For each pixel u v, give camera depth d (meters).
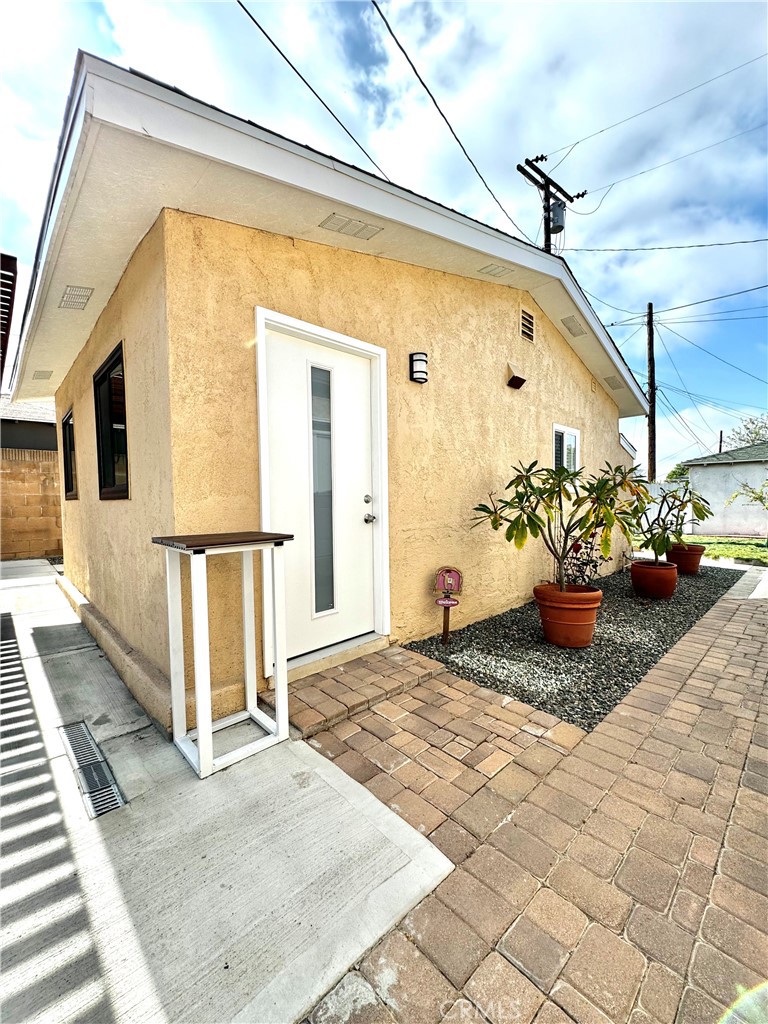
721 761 2.26
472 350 4.41
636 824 1.82
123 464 3.56
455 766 2.19
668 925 1.39
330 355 3.28
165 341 2.42
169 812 1.87
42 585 6.98
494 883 1.54
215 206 2.46
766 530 14.77
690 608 5.38
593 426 7.18
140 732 2.51
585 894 1.50
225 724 2.49
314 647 3.26
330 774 2.12
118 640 3.54
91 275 3.08
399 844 1.71
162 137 1.93
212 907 1.45
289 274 2.91
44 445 10.12
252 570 2.59
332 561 3.37
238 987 1.21
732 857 1.66
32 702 2.90
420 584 3.96
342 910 1.43
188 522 2.47
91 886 1.52
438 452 4.07
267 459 2.78
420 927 1.38
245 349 2.69
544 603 3.90
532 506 3.93
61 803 1.93
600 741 2.43
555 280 4.77
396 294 3.63
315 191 2.47
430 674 3.19
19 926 1.38
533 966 1.27
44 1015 1.15
